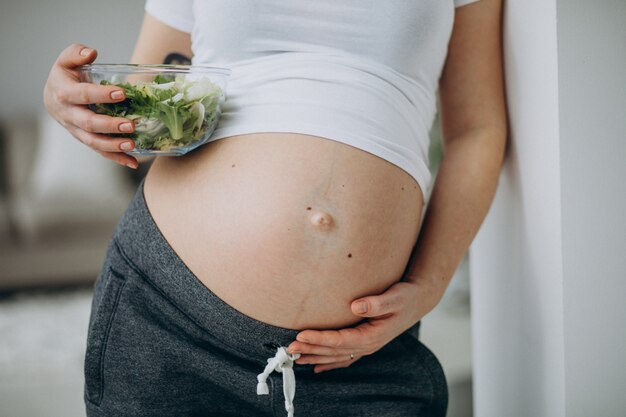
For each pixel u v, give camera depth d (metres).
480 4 0.97
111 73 0.79
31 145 4.06
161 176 0.91
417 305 0.89
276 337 0.85
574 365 0.90
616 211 0.90
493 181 0.99
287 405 0.84
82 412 2.10
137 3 4.78
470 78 1.01
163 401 0.88
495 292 1.16
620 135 0.89
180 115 0.79
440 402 0.98
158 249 0.87
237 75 0.91
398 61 0.90
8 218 3.38
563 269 0.90
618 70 0.88
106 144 0.79
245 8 0.89
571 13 0.87
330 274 0.83
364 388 0.91
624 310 0.90
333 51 0.89
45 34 4.66
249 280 0.83
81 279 3.45
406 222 0.89
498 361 1.16
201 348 0.87
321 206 0.83
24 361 2.56
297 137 0.85
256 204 0.83
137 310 0.88
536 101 0.94
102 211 3.46
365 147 0.85
